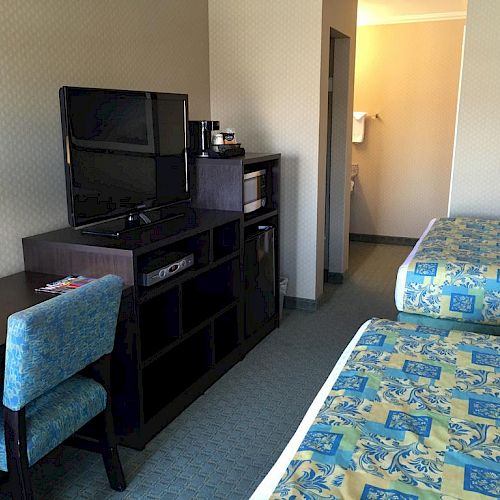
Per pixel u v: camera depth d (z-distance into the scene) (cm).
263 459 247
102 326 198
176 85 373
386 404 157
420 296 277
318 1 379
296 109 402
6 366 169
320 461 131
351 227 660
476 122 402
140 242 249
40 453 186
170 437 264
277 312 398
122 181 265
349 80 467
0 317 201
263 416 282
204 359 314
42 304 170
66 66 275
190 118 396
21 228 259
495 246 320
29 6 251
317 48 386
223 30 411
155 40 344
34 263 257
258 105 413
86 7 284
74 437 231
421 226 634
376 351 192
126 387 249
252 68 409
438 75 586
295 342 374
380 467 129
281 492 120
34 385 174
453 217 419
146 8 332
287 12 389
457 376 174
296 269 431
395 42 595
